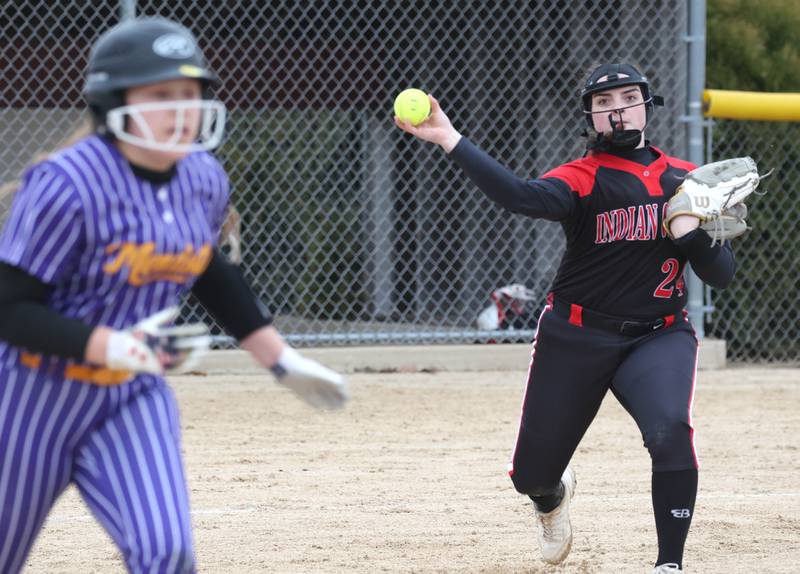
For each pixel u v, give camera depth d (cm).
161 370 1055
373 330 4388
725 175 1652
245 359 3794
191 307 4081
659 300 1691
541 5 4359
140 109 1042
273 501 2292
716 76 4628
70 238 1041
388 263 4822
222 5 4172
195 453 2723
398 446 2845
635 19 4259
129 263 1070
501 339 4150
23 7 4350
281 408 3284
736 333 4266
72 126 4419
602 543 2017
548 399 1709
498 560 1905
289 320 4481
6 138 4356
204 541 1997
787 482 2516
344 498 2327
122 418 1116
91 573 1792
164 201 1087
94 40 4419
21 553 1121
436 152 4978
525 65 4684
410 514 2208
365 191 4781
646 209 1669
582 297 1695
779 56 4650
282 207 4609
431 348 3950
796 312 4388
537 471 1739
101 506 1103
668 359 1661
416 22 4812
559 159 4653
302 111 4641
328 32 4728
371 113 4812
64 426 1089
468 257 4991
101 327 1047
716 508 2272
